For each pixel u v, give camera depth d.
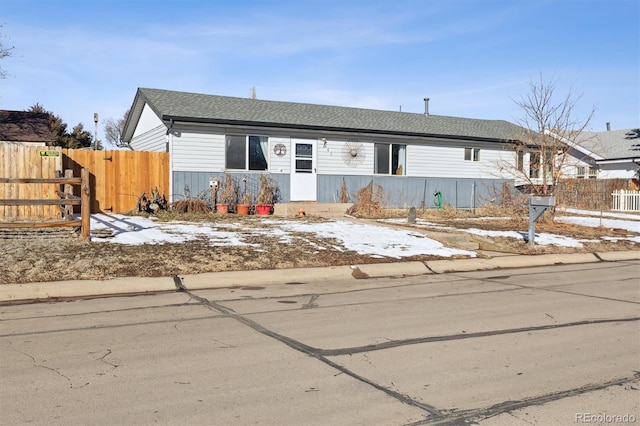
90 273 9.30
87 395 4.48
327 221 17.25
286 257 11.23
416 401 4.43
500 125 29.17
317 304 8.16
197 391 4.59
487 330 6.70
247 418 4.07
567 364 5.39
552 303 8.41
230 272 10.01
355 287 9.66
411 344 6.04
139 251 10.89
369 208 21.08
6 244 11.20
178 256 10.66
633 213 26.16
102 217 16.80
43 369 5.11
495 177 26.16
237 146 20.20
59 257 10.05
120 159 18.69
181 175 19.28
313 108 24.72
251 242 12.45
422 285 9.95
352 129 22.03
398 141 23.59
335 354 5.65
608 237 16.59
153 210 18.03
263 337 6.29
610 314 7.66
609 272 11.88
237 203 20.02
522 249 14.23
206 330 6.57
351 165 22.58
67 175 12.59
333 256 11.60
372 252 12.25
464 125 27.53
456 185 25.27
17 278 8.80
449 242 14.28
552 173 20.27
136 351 5.70
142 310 7.64
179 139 19.25
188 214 17.88
